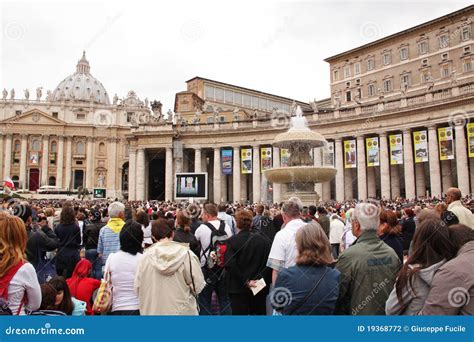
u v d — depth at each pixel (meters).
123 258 5.28
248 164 48.47
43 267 8.34
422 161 37.56
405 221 9.15
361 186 41.31
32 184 92.50
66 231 8.24
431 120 37.06
